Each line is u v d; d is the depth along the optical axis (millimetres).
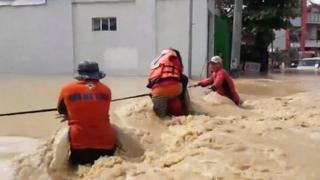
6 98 7938
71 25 14789
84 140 3973
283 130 4875
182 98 6027
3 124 5562
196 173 3459
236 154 3910
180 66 5973
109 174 3572
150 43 14367
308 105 7277
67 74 14461
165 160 3857
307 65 22844
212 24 15789
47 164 3930
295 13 19688
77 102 4023
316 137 4602
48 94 8492
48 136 4883
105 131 4066
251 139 4410
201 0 14016
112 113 5848
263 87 10828
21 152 4262
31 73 14875
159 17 14281
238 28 14820
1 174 3746
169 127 5242
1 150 4332
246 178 3348
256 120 5547
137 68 14492
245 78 14281
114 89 9547
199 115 5875
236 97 7094
